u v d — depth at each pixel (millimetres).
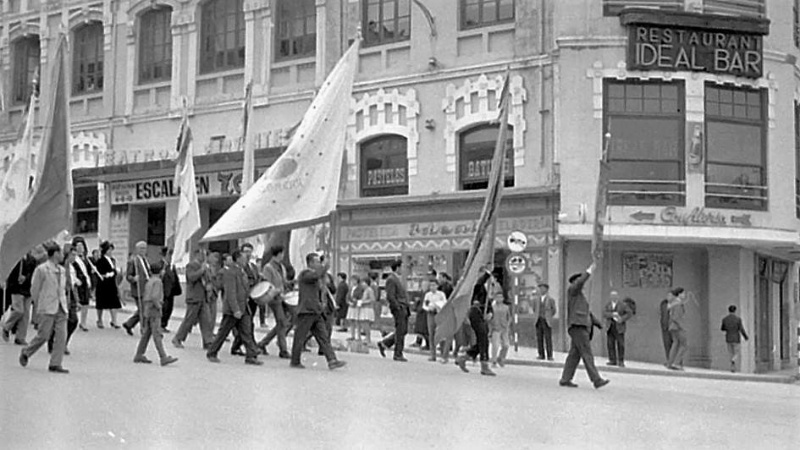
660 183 27516
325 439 10320
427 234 29516
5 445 9445
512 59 29047
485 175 29500
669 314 25125
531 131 28734
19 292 19141
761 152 28562
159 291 16922
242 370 16688
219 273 20828
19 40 39812
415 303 28156
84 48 38156
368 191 31391
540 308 24297
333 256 25781
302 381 15469
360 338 24906
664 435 11844
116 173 35344
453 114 29812
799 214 30984
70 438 9875
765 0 28953
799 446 11547
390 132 30859
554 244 27531
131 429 10461
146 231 35906
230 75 34469
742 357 28312
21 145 20734
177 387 13977
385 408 12867
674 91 27844
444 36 30219
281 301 19578
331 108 18984
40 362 16453
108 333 22547
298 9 33344
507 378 18531
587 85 27672
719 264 28312
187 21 35438
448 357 22609
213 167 33438
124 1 36906
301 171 18625
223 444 9820
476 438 10828
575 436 11359
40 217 15281
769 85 28672
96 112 37562
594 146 27516
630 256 28125
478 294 19359
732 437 12000
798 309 33875
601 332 27578
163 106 35906
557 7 28078
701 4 28109
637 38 27672
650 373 23953
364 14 31797
